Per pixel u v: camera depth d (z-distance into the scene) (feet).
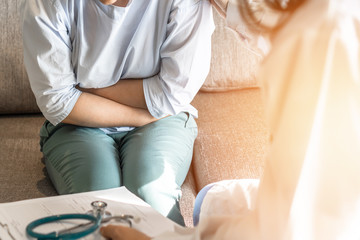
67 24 5.00
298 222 2.56
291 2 2.72
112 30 4.94
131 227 3.25
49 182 5.54
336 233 2.55
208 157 5.91
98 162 5.03
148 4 4.94
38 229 3.13
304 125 2.53
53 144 5.41
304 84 2.52
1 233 3.10
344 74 2.46
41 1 4.92
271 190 2.66
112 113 5.35
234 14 4.35
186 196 5.42
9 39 6.70
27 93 6.90
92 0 4.90
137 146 5.25
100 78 5.22
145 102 5.36
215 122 6.59
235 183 3.92
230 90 7.38
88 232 3.01
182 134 5.52
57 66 5.04
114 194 3.72
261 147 6.01
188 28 5.05
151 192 4.73
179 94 5.30
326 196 2.54
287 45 2.60
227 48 7.20
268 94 2.69
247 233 2.72
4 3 6.71
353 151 2.49
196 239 2.97
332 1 2.54
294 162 2.55
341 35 2.46
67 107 5.22
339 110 2.49
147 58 5.20
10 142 6.31
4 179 5.52
